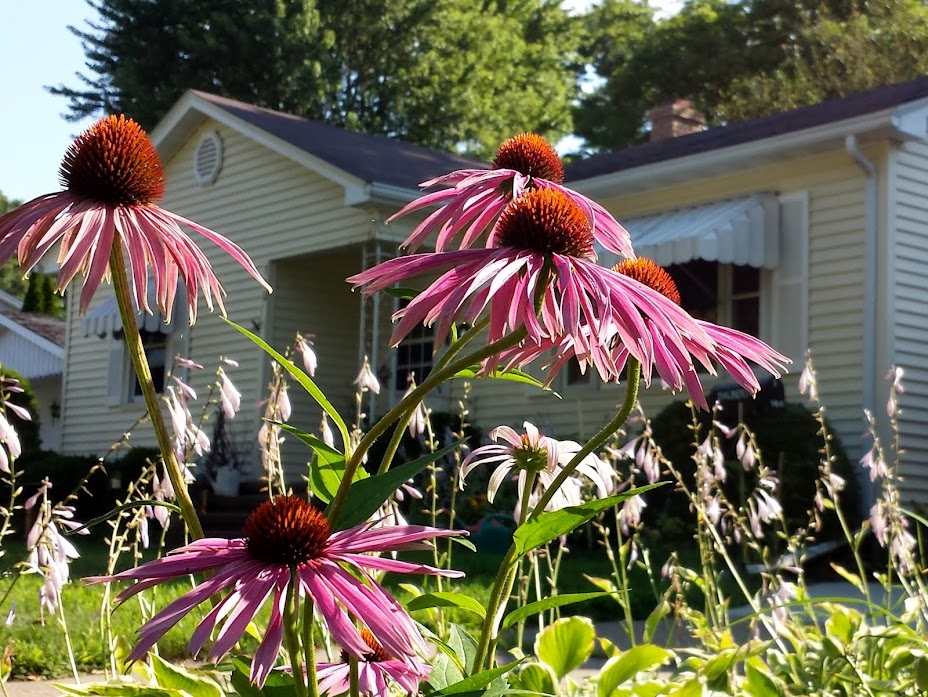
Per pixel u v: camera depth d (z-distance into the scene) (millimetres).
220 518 12078
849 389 10383
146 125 28594
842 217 10625
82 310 1865
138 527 2727
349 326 15562
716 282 11773
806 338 10766
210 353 15500
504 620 1850
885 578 3678
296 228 14555
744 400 9531
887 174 10336
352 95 29719
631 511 3596
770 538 8367
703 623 3498
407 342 14797
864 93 12297
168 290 1970
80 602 6082
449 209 2230
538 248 1808
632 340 1747
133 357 1787
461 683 1646
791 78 29328
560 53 36875
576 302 1741
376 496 1646
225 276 15531
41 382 23703
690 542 9180
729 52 30656
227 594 1607
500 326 1741
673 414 9961
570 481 2502
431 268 1782
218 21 27656
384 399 14555
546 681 2545
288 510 1518
